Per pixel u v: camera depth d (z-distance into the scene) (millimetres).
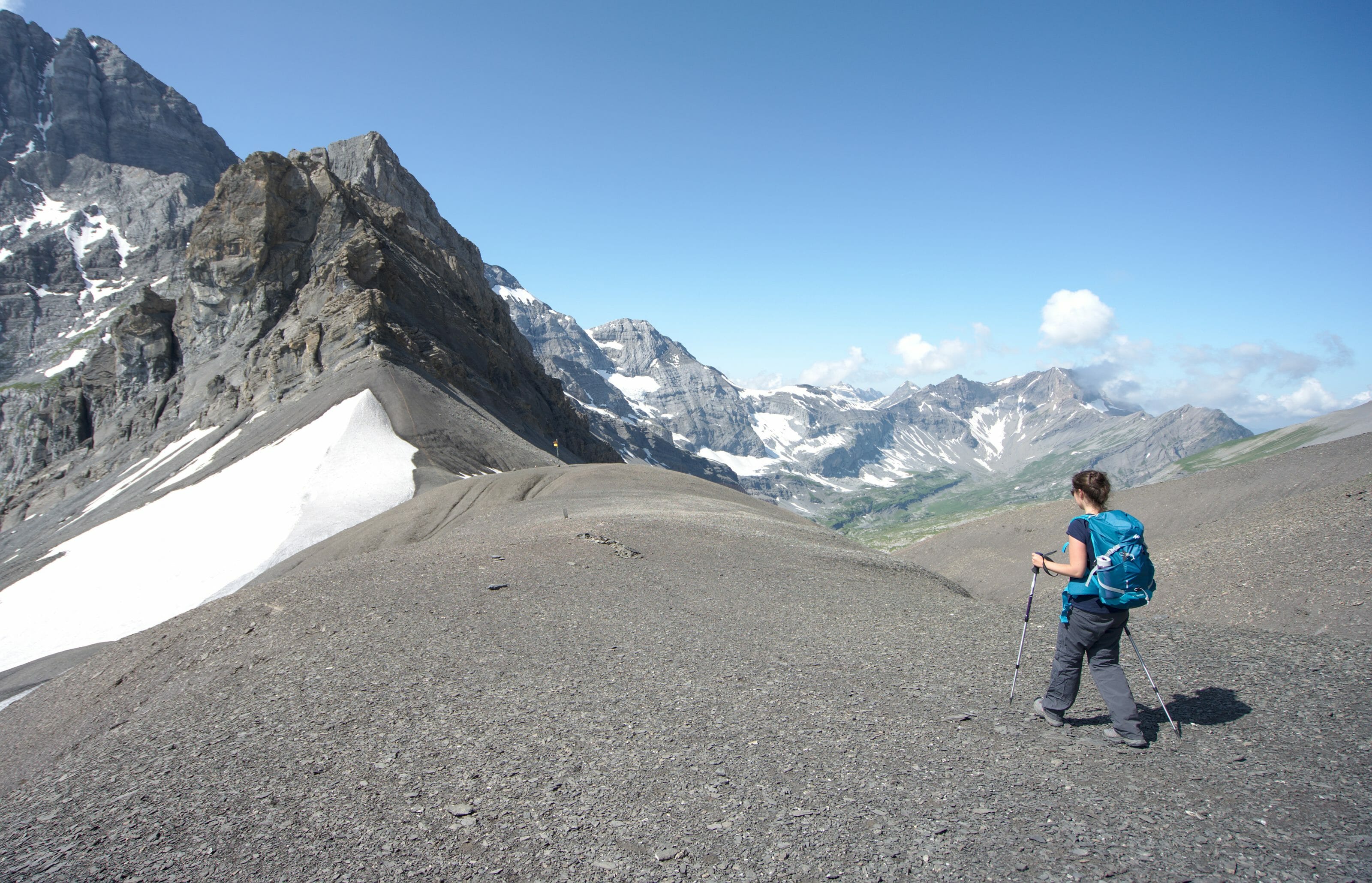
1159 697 7461
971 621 13523
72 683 14430
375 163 167250
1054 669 7883
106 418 135875
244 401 100875
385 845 6352
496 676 10594
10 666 47906
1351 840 5406
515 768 7656
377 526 45156
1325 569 18203
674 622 13586
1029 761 7152
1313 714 7605
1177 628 12078
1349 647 9766
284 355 102375
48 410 144750
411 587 15883
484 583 16281
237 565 56656
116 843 6730
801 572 19922
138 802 7551
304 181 123375
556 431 148625
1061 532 47938
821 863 5711
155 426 119062
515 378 142500
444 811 6879
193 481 79562
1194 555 24328
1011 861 5559
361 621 13477
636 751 7918
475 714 9195
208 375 115750
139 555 63031
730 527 26875
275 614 14312
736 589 16875
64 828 7172
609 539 21344
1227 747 7078
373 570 17594
